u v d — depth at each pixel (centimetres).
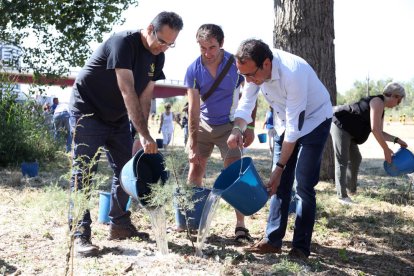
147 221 514
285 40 806
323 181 837
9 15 1344
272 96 400
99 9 1431
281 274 354
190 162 475
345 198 663
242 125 418
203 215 384
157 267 358
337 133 656
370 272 400
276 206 414
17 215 510
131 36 380
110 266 356
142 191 383
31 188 701
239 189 362
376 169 1116
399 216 599
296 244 411
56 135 1170
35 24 1404
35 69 1416
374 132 630
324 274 370
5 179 788
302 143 402
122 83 372
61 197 326
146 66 397
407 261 439
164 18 370
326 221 549
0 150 965
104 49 382
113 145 425
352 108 652
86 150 397
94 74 388
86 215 384
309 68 399
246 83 426
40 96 1323
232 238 465
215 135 476
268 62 368
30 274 336
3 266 344
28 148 1030
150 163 399
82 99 396
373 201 682
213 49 434
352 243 482
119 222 434
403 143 662
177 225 464
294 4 796
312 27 796
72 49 1445
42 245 406
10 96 1086
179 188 389
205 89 465
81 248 379
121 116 415
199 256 389
